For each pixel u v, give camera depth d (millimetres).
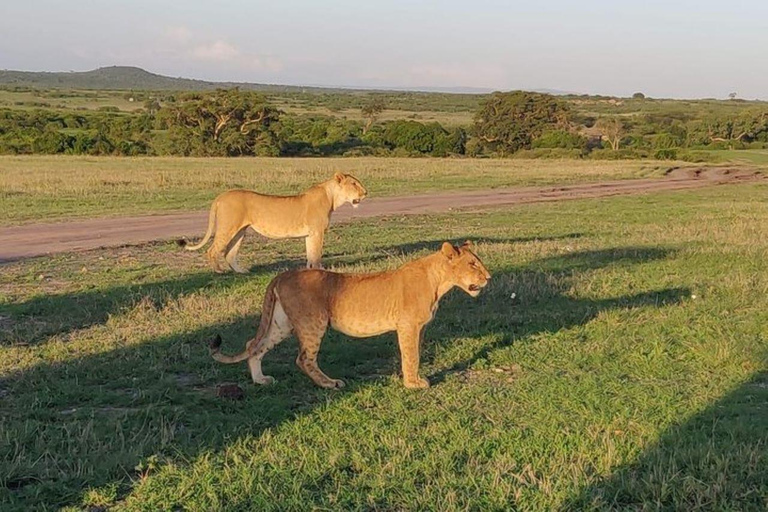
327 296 7574
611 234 19469
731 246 16828
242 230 13500
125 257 15352
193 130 70062
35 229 19344
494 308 10898
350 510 5238
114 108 122375
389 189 33219
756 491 5469
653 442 6316
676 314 10625
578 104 195000
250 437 6328
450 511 5191
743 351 8859
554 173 44312
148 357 8516
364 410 7035
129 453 5910
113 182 30750
